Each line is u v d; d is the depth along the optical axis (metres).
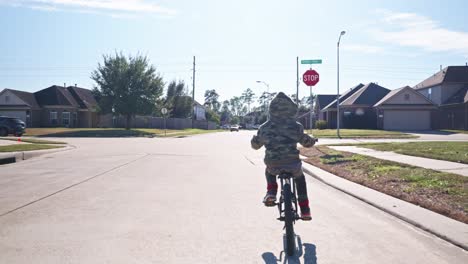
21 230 5.97
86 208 7.50
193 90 69.19
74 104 59.59
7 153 16.80
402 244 5.39
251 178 11.59
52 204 7.85
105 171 13.02
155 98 50.50
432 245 5.35
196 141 32.50
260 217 6.86
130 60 49.91
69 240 5.48
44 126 58.38
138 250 5.08
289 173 5.36
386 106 50.00
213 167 14.31
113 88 48.81
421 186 8.92
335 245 5.34
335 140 30.84
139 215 6.96
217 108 169.75
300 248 5.21
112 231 5.94
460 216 6.43
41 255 4.87
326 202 8.32
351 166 13.13
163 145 26.67
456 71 54.72
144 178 11.50
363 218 6.88
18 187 9.86
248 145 26.86
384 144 21.23
